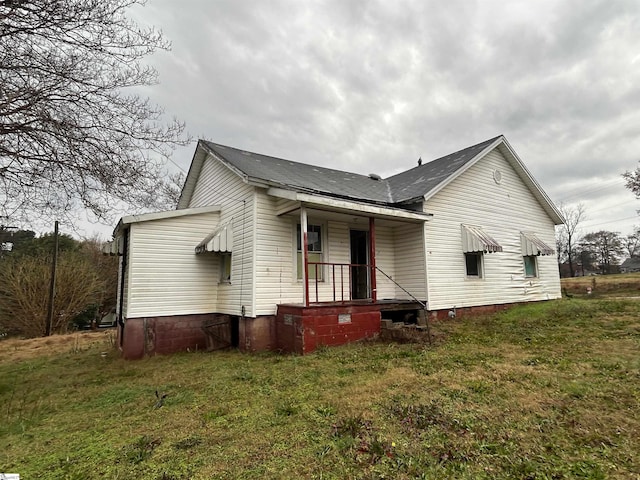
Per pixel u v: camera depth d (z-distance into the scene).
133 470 3.24
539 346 7.44
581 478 2.75
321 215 10.23
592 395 4.45
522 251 14.36
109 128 6.84
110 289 28.16
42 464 3.48
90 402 5.64
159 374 7.26
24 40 6.02
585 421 3.73
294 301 9.77
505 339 8.39
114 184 6.93
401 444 3.43
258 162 11.88
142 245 9.71
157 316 9.72
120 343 11.10
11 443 4.07
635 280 30.16
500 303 13.19
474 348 7.61
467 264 12.63
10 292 21.94
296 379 6.02
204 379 6.53
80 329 27.31
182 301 10.14
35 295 22.00
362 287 11.65
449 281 11.75
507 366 5.99
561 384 4.91
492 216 13.52
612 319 9.62
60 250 27.00
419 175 14.26
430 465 3.04
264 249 9.38
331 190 10.39
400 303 10.23
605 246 62.47
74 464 3.43
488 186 13.59
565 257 57.94
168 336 9.80
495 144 13.48
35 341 15.39
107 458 3.53
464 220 12.54
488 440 3.42
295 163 14.04
